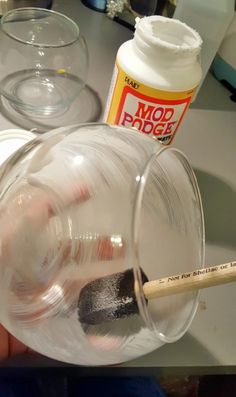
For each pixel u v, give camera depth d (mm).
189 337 341
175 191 318
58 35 521
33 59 492
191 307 303
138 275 251
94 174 293
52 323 272
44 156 302
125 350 271
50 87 495
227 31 538
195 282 252
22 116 468
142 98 348
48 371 319
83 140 305
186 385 487
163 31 342
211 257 396
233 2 445
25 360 311
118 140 304
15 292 277
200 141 505
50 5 589
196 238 333
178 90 343
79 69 497
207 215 431
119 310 264
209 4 431
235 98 571
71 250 285
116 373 329
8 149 402
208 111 544
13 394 372
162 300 288
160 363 326
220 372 338
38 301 276
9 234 284
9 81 487
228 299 368
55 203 295
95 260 281
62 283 280
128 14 599
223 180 471
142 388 416
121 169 285
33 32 521
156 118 362
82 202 292
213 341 344
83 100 507
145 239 301
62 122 475
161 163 300
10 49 481
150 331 255
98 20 608
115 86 361
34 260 283
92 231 285
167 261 310
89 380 413
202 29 445
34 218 292
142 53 336
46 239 289
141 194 252
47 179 298
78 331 269
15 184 298
